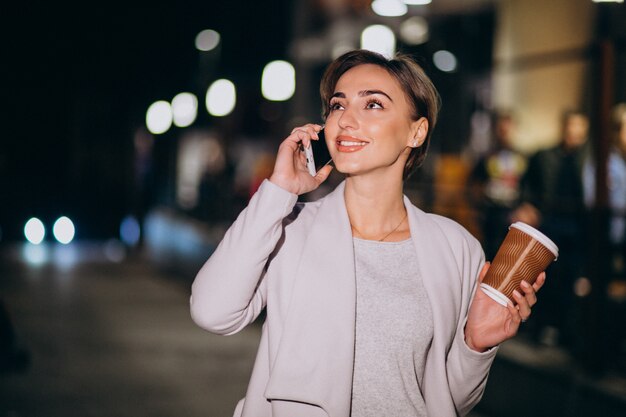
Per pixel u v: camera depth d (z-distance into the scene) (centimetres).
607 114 673
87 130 1958
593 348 645
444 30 1056
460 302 271
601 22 831
